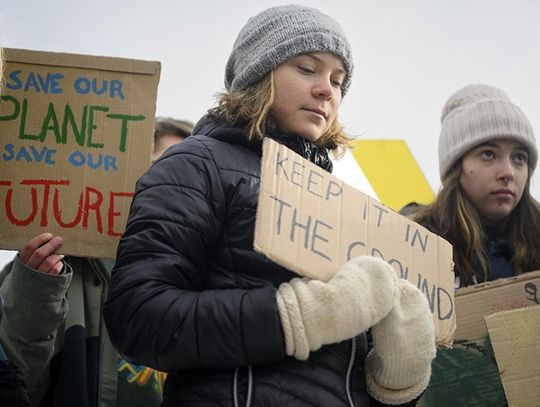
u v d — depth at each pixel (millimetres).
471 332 2521
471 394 2385
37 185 2309
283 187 1758
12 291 2250
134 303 1694
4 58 2357
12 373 1916
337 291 1663
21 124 2354
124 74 2402
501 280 2570
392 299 1704
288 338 1632
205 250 1815
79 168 2326
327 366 1751
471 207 3119
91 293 2484
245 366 1709
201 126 2152
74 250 2264
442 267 2014
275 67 2078
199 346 1647
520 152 3203
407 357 1738
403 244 1949
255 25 2174
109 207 2299
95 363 2395
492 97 3279
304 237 1747
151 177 1867
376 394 1813
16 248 2264
